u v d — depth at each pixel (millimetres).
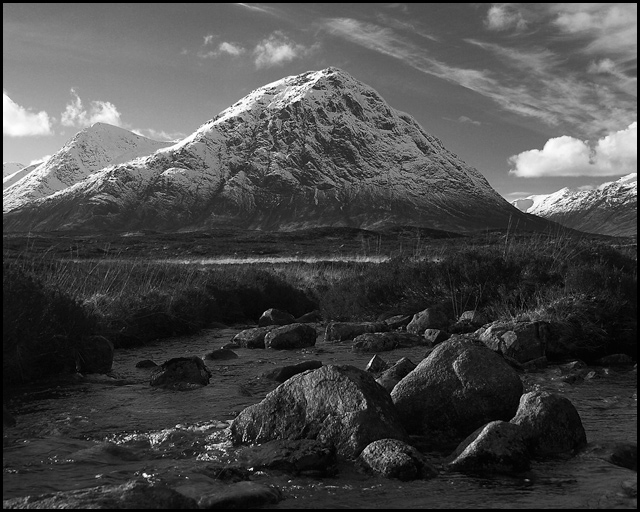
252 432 6426
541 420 6172
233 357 12156
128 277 18109
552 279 15062
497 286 15617
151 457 5977
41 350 9984
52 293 10758
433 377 7090
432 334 13250
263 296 21547
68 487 5008
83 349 10680
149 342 14766
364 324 14914
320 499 4832
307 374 6648
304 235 109875
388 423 6156
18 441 6441
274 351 13078
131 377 10234
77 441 6441
